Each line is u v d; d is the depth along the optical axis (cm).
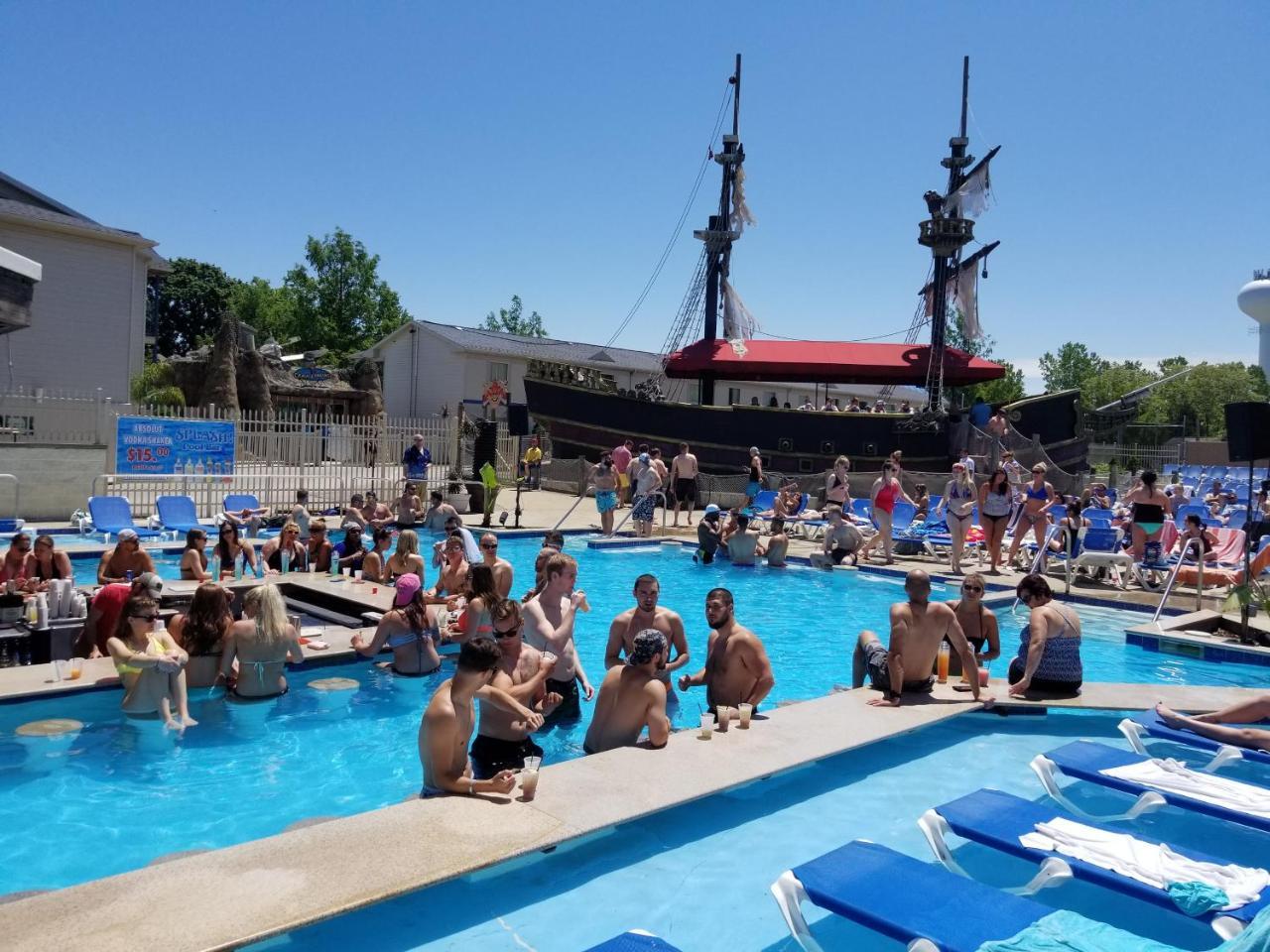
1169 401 6669
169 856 511
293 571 1318
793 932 431
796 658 1073
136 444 1973
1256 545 1427
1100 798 631
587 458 3077
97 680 761
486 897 470
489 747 606
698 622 1258
